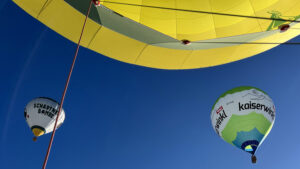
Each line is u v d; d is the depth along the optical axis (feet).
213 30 35.22
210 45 34.04
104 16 30.45
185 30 35.55
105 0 34.12
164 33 35.04
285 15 32.50
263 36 33.09
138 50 33.96
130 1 35.47
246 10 35.01
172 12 36.40
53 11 29.91
